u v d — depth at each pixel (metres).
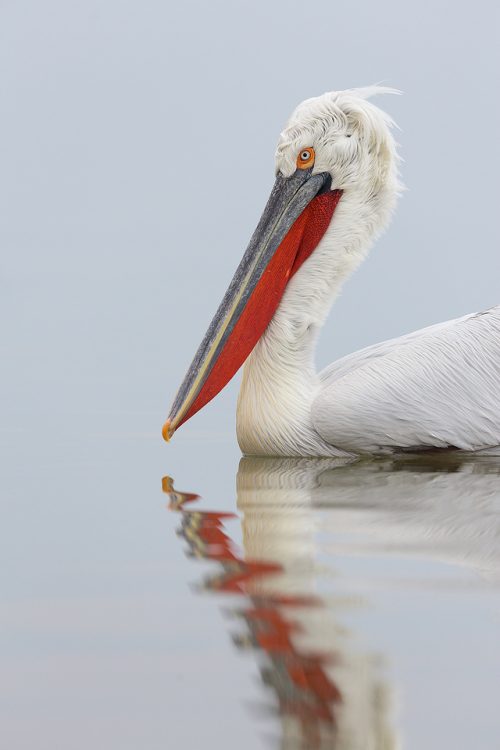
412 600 6.76
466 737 4.83
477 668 5.60
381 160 15.07
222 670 5.61
